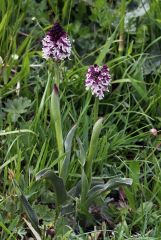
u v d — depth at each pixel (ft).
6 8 11.98
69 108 10.14
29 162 9.34
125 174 10.03
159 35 11.78
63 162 8.80
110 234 9.07
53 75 10.62
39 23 12.12
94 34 12.04
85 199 8.82
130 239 8.55
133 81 10.67
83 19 12.38
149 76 11.47
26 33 12.07
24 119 10.64
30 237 8.94
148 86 11.41
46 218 8.98
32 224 8.66
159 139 10.30
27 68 10.79
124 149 10.28
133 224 8.94
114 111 10.65
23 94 10.96
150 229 9.04
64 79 10.77
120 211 9.19
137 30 11.83
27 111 10.68
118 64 11.14
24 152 9.71
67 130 10.19
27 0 11.96
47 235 8.78
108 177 9.46
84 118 10.21
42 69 11.19
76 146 9.98
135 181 9.33
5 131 9.89
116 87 11.31
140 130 10.73
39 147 9.87
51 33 8.14
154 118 10.78
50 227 8.88
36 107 10.37
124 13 11.45
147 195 9.46
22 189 9.23
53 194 9.37
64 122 10.09
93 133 8.61
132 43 11.06
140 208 9.16
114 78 11.36
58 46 8.12
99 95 8.33
